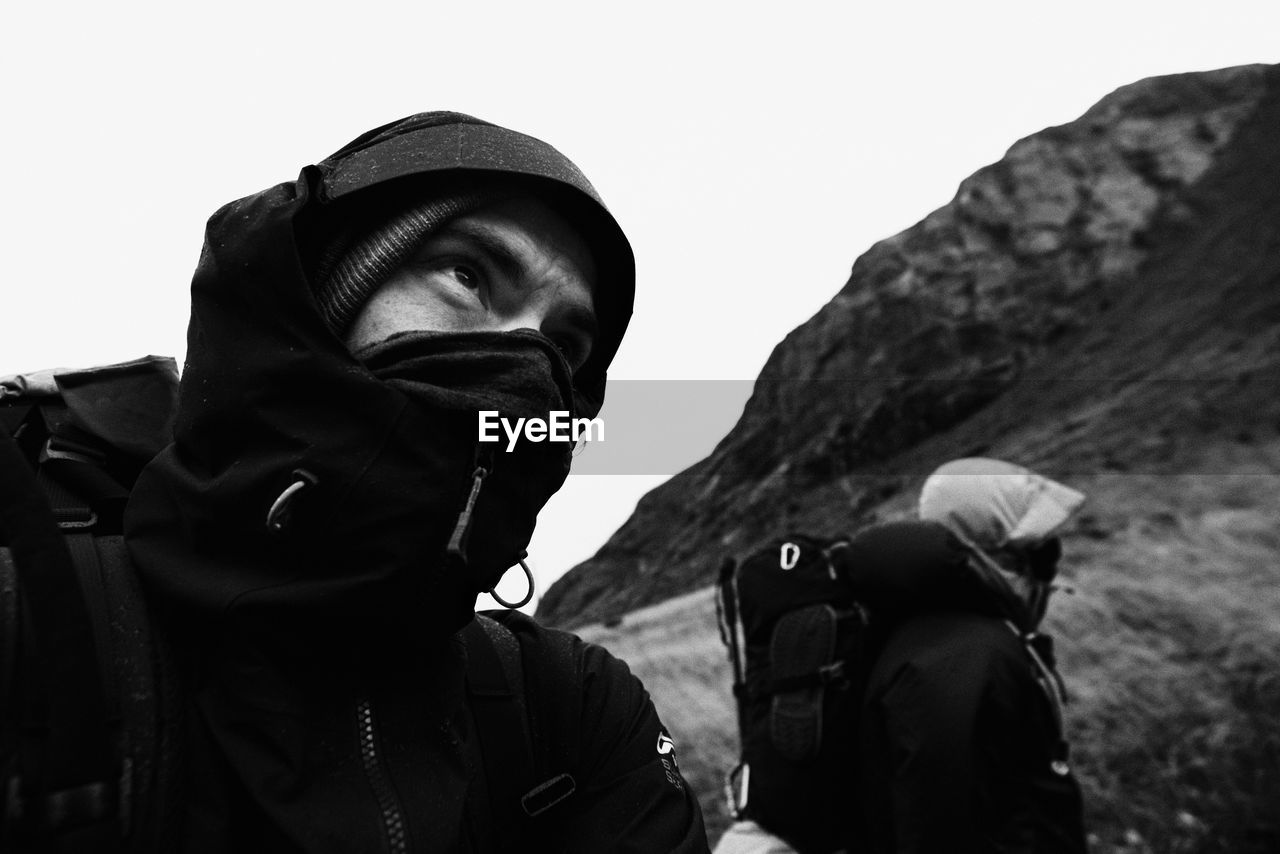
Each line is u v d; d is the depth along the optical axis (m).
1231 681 11.66
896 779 2.85
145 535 0.93
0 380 1.09
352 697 0.95
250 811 0.88
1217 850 8.49
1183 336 54.81
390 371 0.97
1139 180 75.06
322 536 0.91
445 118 1.15
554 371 1.04
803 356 77.06
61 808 0.77
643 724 1.21
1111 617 15.13
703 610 24.62
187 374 0.98
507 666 1.13
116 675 0.86
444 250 1.06
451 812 0.95
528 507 1.03
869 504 57.25
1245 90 80.12
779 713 3.18
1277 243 60.03
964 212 79.12
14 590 0.84
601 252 1.18
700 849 1.15
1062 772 2.98
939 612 3.07
